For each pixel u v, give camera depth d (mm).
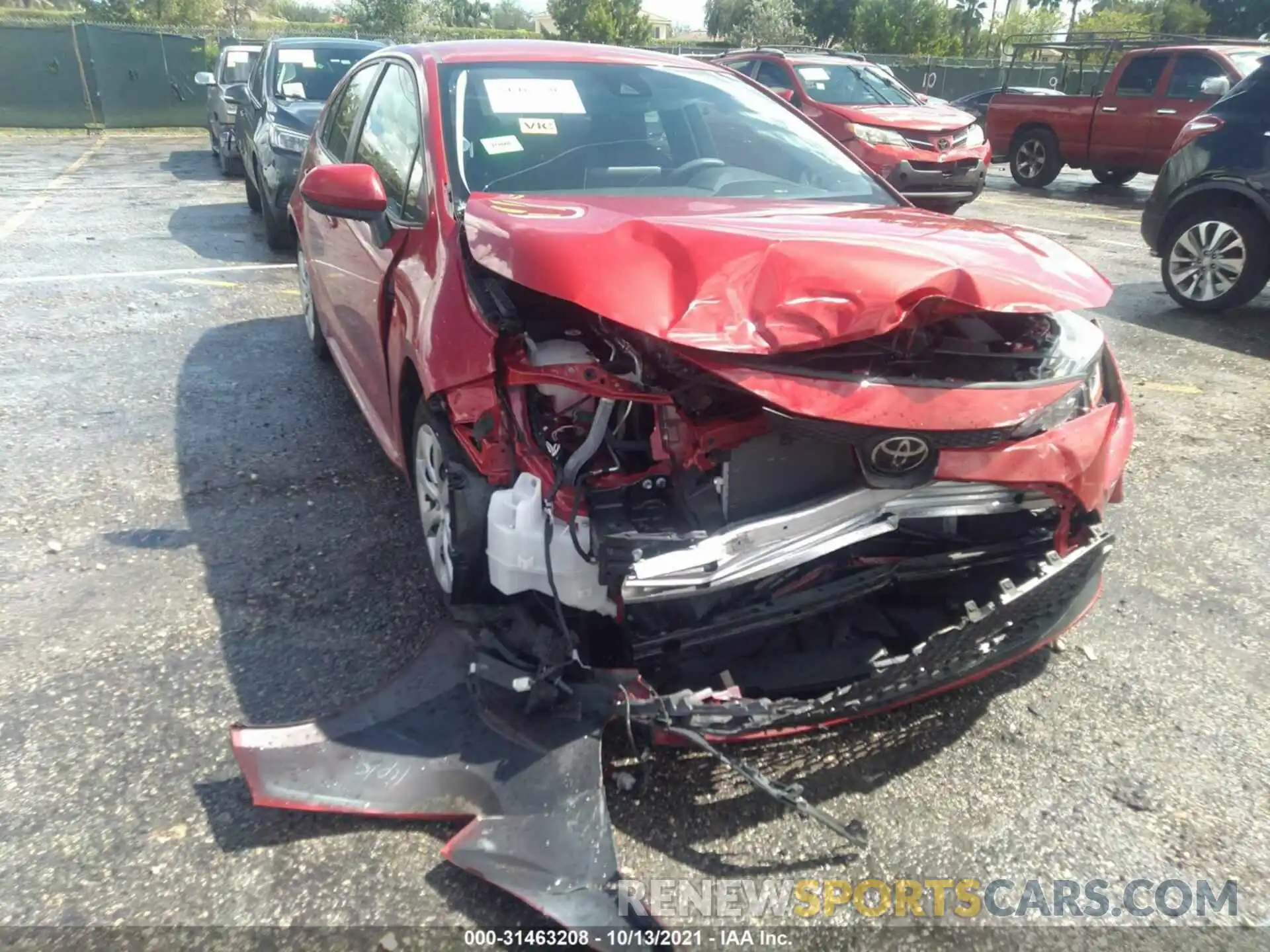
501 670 2510
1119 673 3125
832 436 2293
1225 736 2850
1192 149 7285
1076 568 2588
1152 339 6836
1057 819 2523
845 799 2557
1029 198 13984
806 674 2541
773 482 2412
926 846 2424
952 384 2365
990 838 2457
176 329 6359
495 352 2553
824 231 2689
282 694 2875
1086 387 2711
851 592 2531
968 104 17125
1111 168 14117
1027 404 2414
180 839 2348
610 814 2463
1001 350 2637
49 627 3174
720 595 2449
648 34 41031
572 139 3574
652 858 2352
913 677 2471
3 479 4180
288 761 2383
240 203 11242
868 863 2371
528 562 2500
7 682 2895
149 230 9531
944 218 3137
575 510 2430
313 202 3371
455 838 2199
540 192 3299
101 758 2602
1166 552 3900
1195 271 7430
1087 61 19766
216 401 5125
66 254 8422
